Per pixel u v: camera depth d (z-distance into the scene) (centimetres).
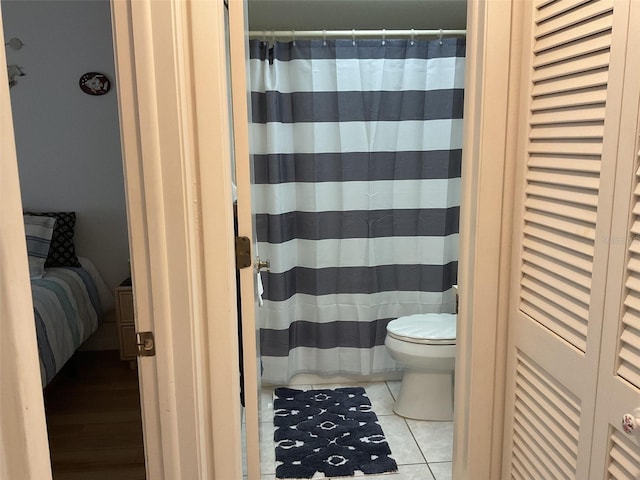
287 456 239
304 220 296
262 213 288
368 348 308
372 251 299
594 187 110
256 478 156
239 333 157
